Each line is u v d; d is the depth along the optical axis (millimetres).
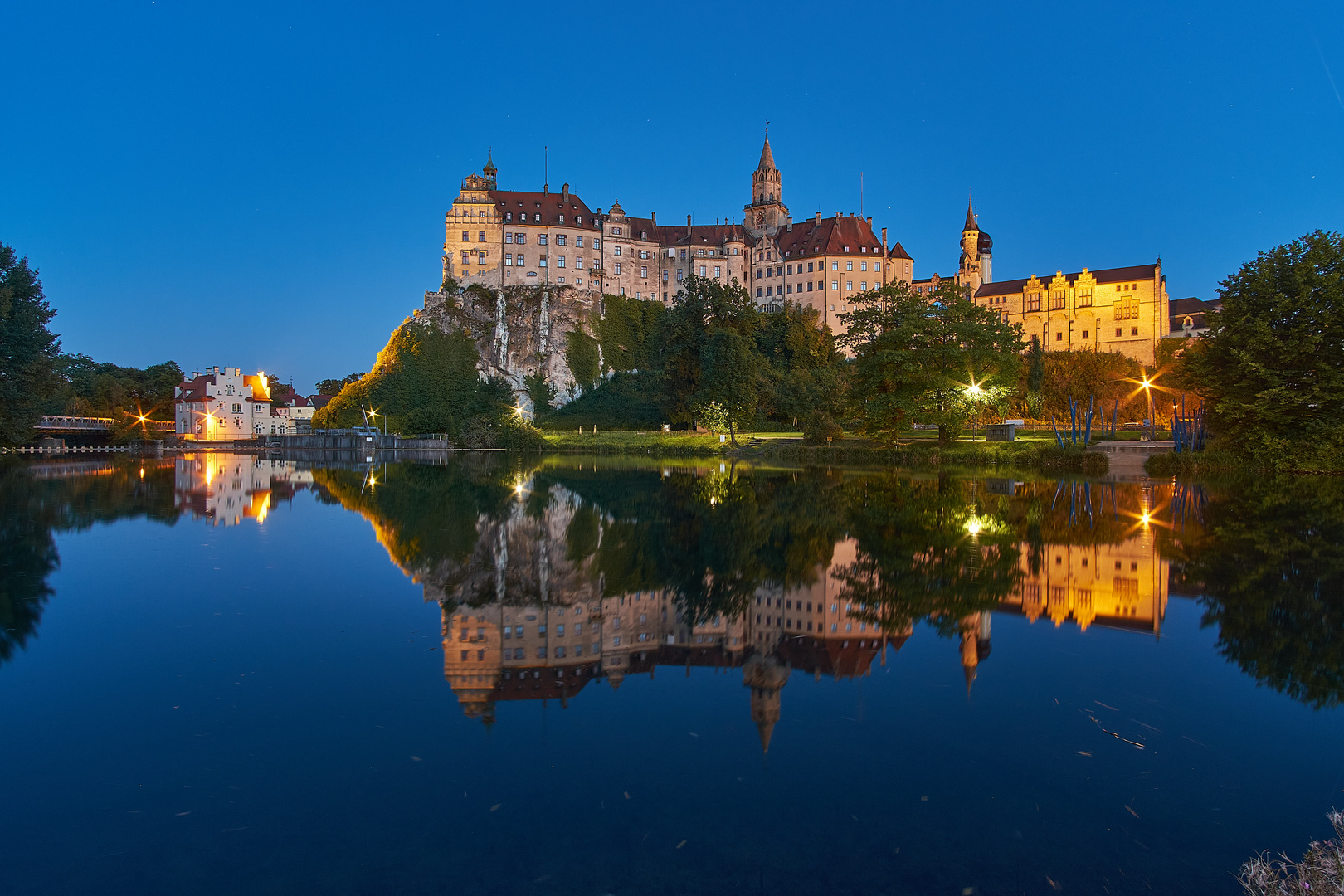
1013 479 41906
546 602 13570
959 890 5191
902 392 56625
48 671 9812
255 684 9367
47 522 24047
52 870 5500
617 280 148375
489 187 145375
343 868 5551
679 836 5984
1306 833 5953
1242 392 47531
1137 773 6969
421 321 135875
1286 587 14156
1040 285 150625
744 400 87500
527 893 5219
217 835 6004
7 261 56688
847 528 22234
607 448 94188
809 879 5387
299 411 165250
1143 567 16078
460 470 54781
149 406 125812
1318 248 45406
